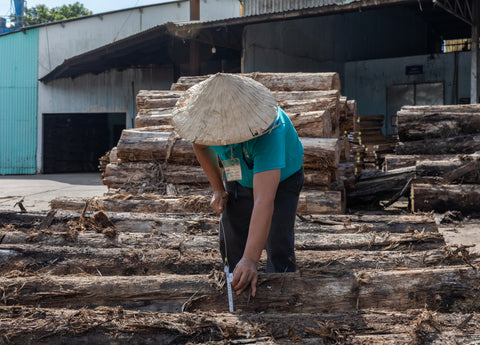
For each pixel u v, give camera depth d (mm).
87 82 19484
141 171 5898
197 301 2508
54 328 2232
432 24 23312
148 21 20031
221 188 2895
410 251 3191
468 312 2455
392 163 7242
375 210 7121
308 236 3684
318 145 5352
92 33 19672
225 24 13500
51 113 19797
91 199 5043
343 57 17781
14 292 2580
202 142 2270
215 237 3664
